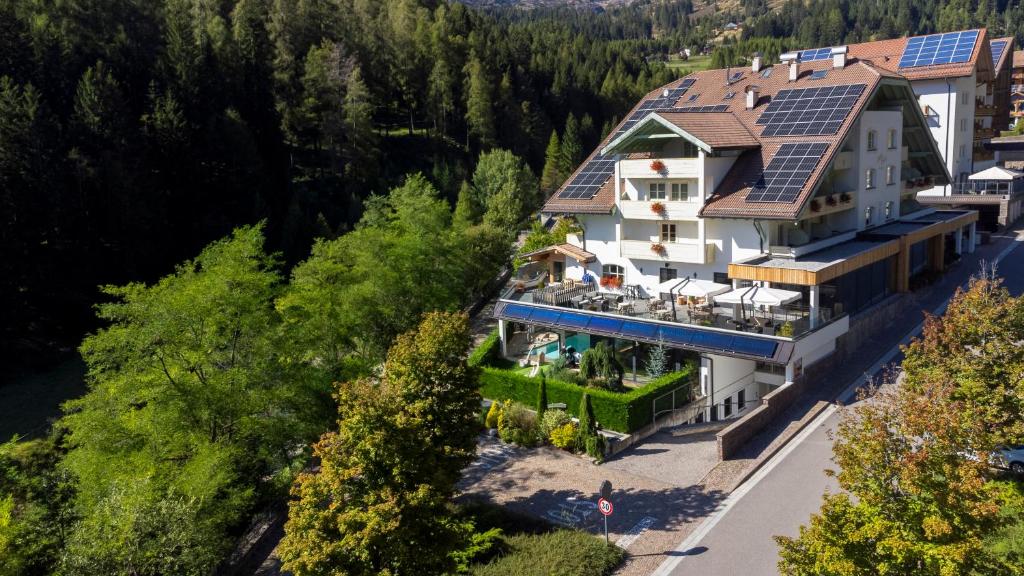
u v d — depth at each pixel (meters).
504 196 89.69
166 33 101.94
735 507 26.08
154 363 30.50
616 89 151.88
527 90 136.25
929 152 56.38
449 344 25.02
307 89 101.44
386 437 19.23
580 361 40.16
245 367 31.62
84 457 28.27
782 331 34.59
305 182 97.75
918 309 46.28
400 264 45.94
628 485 28.78
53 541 27.08
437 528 19.75
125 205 71.88
